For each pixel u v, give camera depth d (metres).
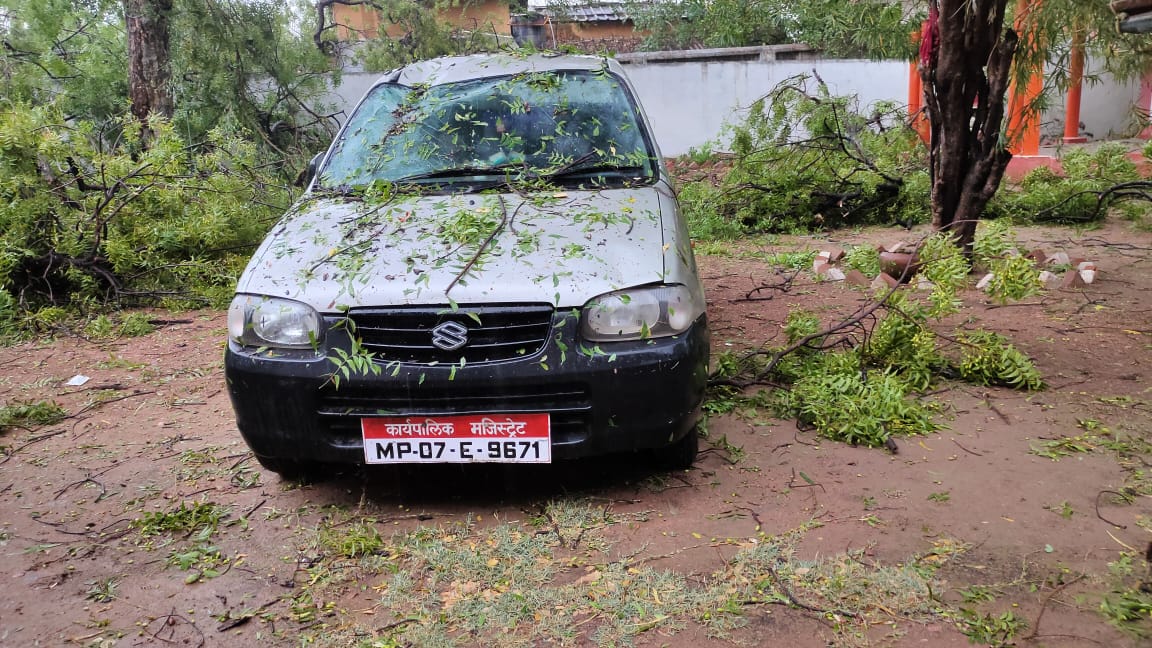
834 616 2.65
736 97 17.83
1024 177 11.36
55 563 3.27
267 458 3.58
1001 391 4.58
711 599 2.76
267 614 2.84
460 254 3.35
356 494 3.71
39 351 6.51
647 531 3.23
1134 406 4.25
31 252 7.33
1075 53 7.26
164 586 3.06
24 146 7.46
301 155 13.17
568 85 4.64
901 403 4.15
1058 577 2.80
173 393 5.38
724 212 10.68
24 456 4.40
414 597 2.89
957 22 6.34
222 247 8.65
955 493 3.43
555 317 3.14
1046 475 3.55
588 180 4.06
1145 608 2.58
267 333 3.30
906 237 9.42
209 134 9.59
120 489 3.94
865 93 17.08
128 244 7.96
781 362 4.85
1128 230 9.15
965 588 2.76
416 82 4.89
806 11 9.52
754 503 3.41
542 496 3.58
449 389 3.13
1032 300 6.38
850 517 3.26
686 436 3.55
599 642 2.59
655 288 3.25
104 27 14.79
